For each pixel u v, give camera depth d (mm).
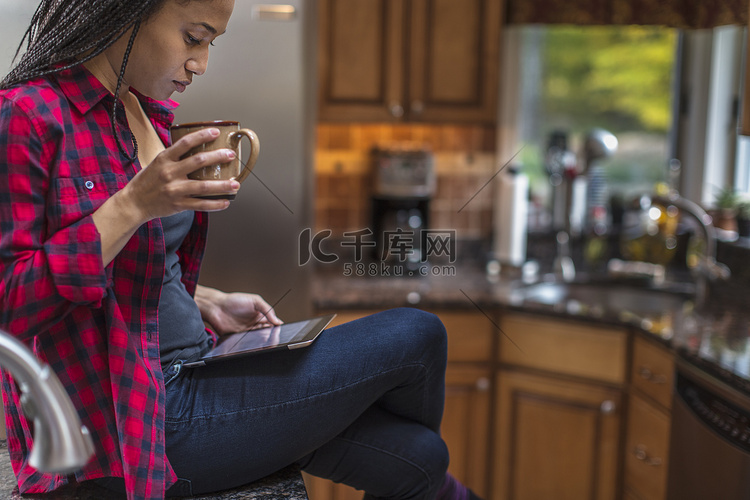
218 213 2217
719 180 3051
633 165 3326
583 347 2467
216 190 897
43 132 916
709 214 2650
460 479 2691
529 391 2592
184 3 970
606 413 2434
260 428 1109
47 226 935
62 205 933
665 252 2836
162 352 1120
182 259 1264
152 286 1049
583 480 2518
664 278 2869
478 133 3318
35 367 682
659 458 2189
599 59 3307
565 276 2941
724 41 3006
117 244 919
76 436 695
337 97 2857
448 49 2889
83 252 896
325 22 2807
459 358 2627
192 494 1129
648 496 2268
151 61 1006
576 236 3279
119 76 984
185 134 951
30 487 1109
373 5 2820
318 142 3191
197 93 2166
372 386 1162
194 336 1168
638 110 3297
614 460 2447
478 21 2887
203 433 1087
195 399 1100
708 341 2035
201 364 1108
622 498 2457
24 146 901
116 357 1002
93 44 967
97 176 980
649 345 2250
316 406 1126
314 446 1165
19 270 882
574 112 3361
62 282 889
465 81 2916
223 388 1113
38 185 914
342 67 2844
